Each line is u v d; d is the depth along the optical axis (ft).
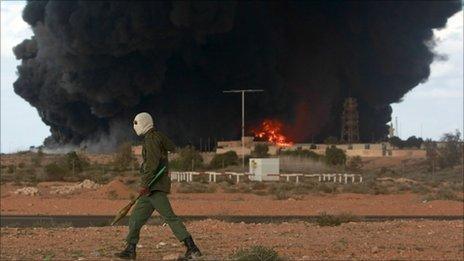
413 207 112.57
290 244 50.26
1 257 40.60
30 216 96.07
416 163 315.78
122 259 38.40
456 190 168.76
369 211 105.60
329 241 53.06
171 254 41.27
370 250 47.01
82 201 123.95
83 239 54.19
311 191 155.12
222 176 209.26
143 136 37.96
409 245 50.93
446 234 60.59
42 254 42.24
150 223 71.82
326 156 302.66
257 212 102.47
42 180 203.41
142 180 37.40
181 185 166.81
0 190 159.33
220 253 42.37
